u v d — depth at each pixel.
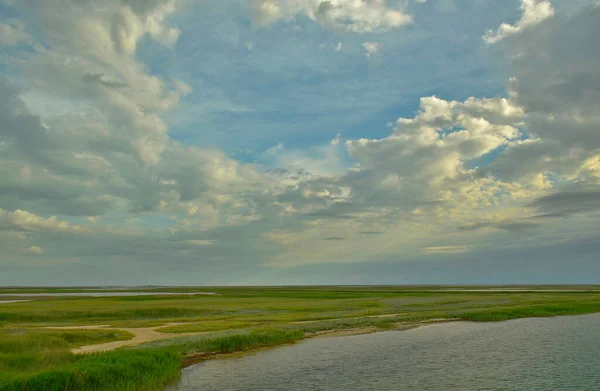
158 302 95.12
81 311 68.38
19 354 28.64
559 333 51.31
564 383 27.67
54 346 35.03
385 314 71.62
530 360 35.31
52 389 20.39
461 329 54.66
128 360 26.77
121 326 54.62
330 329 54.00
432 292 163.25
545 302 94.50
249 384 27.34
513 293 147.00
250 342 41.25
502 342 44.56
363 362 34.34
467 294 139.62
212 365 33.00
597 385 27.20
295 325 53.69
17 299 117.38
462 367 32.62
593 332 52.09
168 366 28.50
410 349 40.38
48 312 65.56
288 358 35.84
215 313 73.25
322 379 28.77
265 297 124.31
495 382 27.98
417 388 26.48
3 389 19.31
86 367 23.64
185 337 41.97
